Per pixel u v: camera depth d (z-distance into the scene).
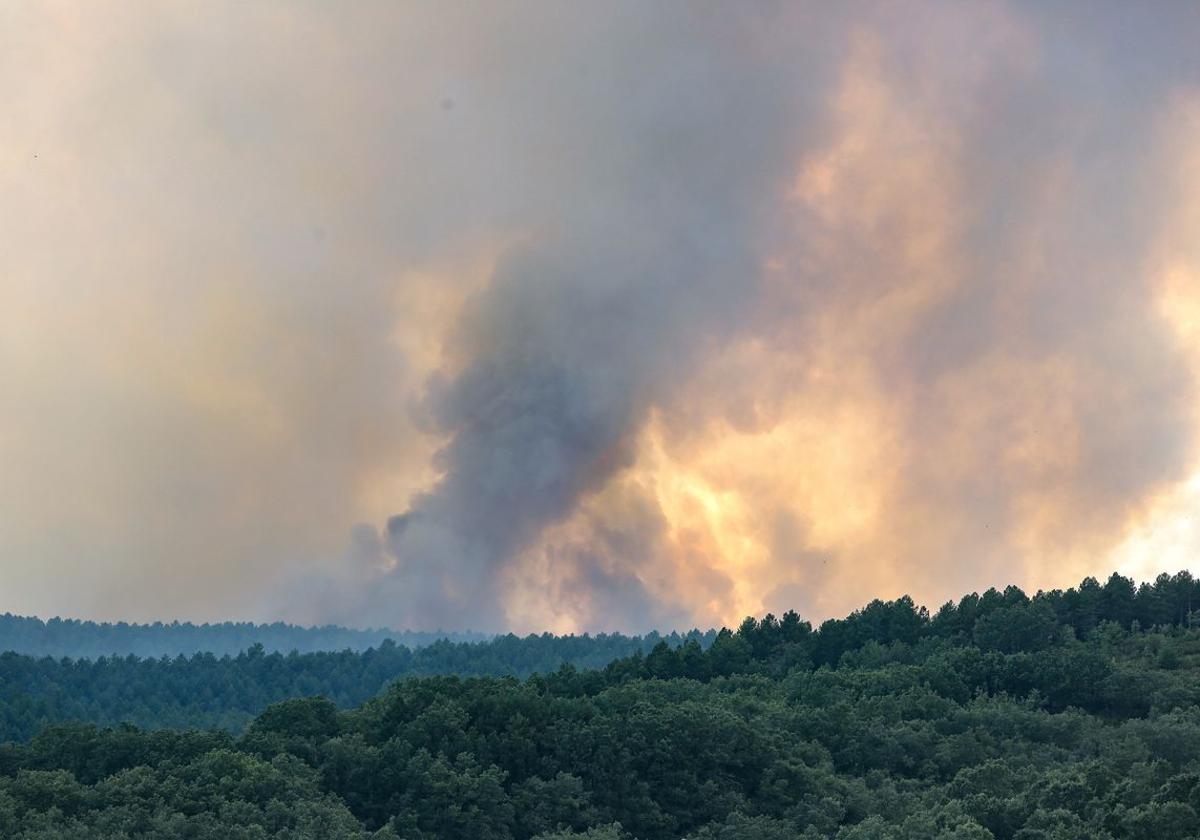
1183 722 161.38
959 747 158.50
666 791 147.50
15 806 125.19
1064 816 114.00
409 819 136.00
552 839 128.00
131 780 133.75
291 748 148.38
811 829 132.62
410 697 160.12
